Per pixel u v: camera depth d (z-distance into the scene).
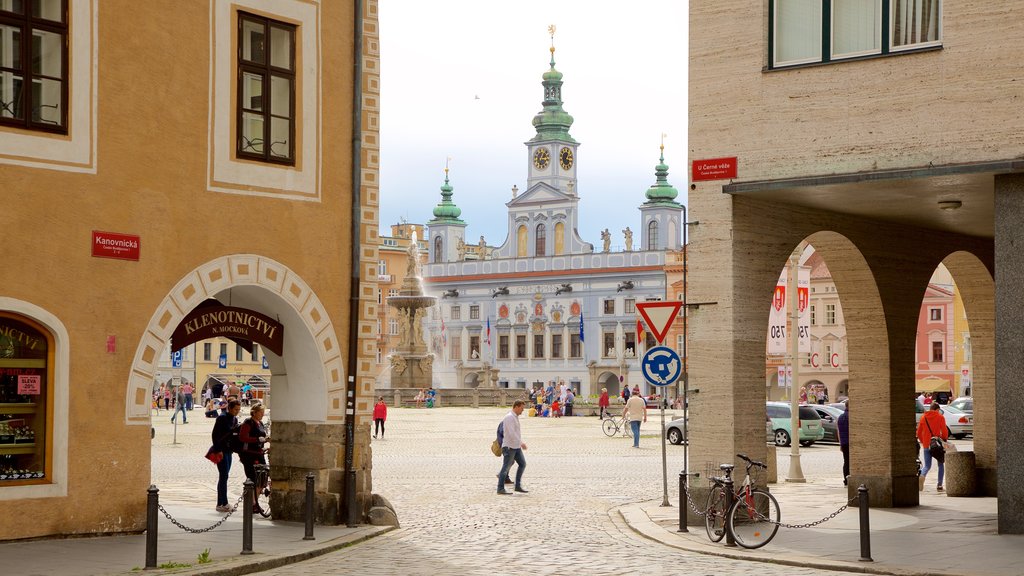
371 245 19.86
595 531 19.05
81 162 16.55
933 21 17.39
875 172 17.61
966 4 16.98
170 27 17.50
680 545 16.92
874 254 22.25
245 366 124.38
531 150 147.62
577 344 140.25
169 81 17.47
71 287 16.44
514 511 22.23
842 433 27.00
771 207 19.67
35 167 16.14
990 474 24.81
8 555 15.03
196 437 48.62
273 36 18.81
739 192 18.78
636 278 135.88
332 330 19.36
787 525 16.45
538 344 143.12
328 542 16.97
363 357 19.70
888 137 17.58
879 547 16.48
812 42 18.39
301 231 18.98
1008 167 16.56
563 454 40.34
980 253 24.72
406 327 99.31
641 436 51.88
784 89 18.52
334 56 19.53
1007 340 16.89
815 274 105.19
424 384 98.88
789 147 18.44
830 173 18.05
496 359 146.50
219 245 17.95
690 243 19.31
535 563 15.27
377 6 20.11
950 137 17.08
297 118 19.02
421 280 100.00
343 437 19.42
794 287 29.58
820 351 104.56
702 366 19.22
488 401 96.38
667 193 143.88
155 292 17.22
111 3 16.89
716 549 16.47
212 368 121.50
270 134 18.77
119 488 16.91
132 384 17.02
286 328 19.30
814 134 18.23
